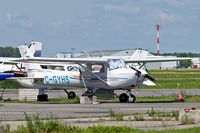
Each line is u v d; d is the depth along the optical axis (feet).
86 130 127.03
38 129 128.77
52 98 292.20
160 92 345.92
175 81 499.92
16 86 398.83
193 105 226.38
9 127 134.62
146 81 260.42
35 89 271.90
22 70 291.58
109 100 266.57
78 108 211.00
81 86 260.42
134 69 255.70
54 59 255.70
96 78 256.11
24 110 200.44
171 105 226.58
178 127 139.23
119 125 144.77
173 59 289.33
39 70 270.67
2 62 307.17
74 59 255.09
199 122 151.12
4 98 285.84
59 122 143.74
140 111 193.47
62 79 263.08
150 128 136.98
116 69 255.50
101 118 165.58
